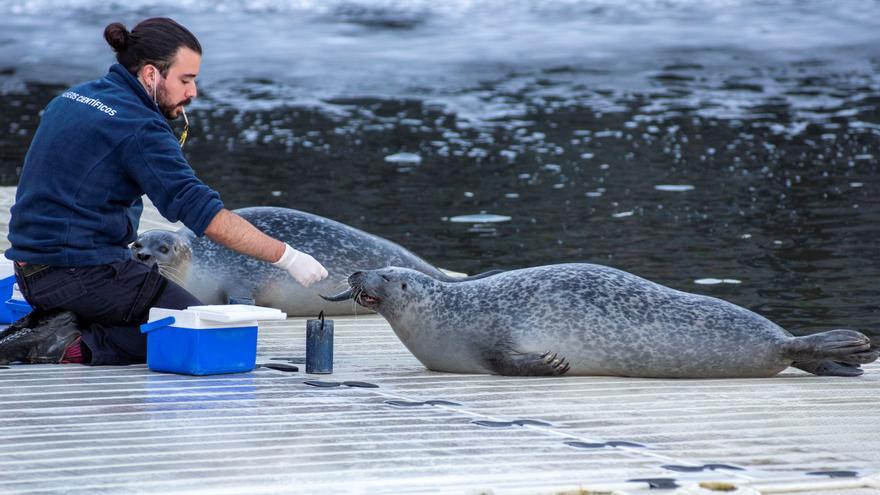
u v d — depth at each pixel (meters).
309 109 61.28
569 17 99.31
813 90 67.31
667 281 25.56
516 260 28.09
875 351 15.92
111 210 15.58
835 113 58.72
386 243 21.97
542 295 16.02
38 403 13.14
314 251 21.19
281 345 18.08
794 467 10.92
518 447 11.44
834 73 74.31
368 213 35.00
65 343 15.71
